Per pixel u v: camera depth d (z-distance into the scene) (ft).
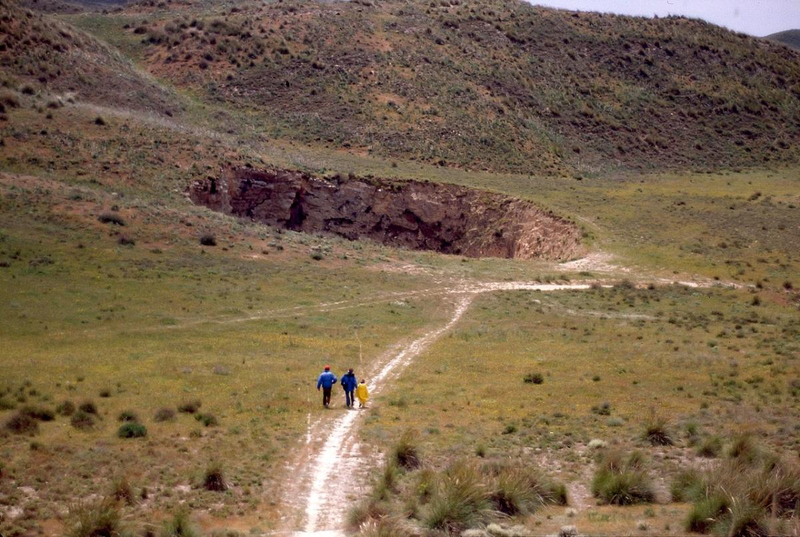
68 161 215.10
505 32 416.26
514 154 312.50
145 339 121.70
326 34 373.20
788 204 259.60
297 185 247.29
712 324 149.28
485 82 363.76
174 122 271.69
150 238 181.57
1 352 107.04
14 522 52.39
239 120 302.86
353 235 253.24
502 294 178.40
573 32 428.97
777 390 91.45
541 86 374.63
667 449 69.77
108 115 250.37
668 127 365.20
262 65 343.46
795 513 48.55
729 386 95.96
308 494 60.44
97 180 210.18
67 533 49.70
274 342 124.98
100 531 49.52
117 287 148.87
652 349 123.34
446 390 97.60
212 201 228.63
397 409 87.71
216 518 55.16
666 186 294.66
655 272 200.85
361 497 58.75
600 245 222.69
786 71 430.61
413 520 51.85
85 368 100.83
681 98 388.57
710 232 231.09
